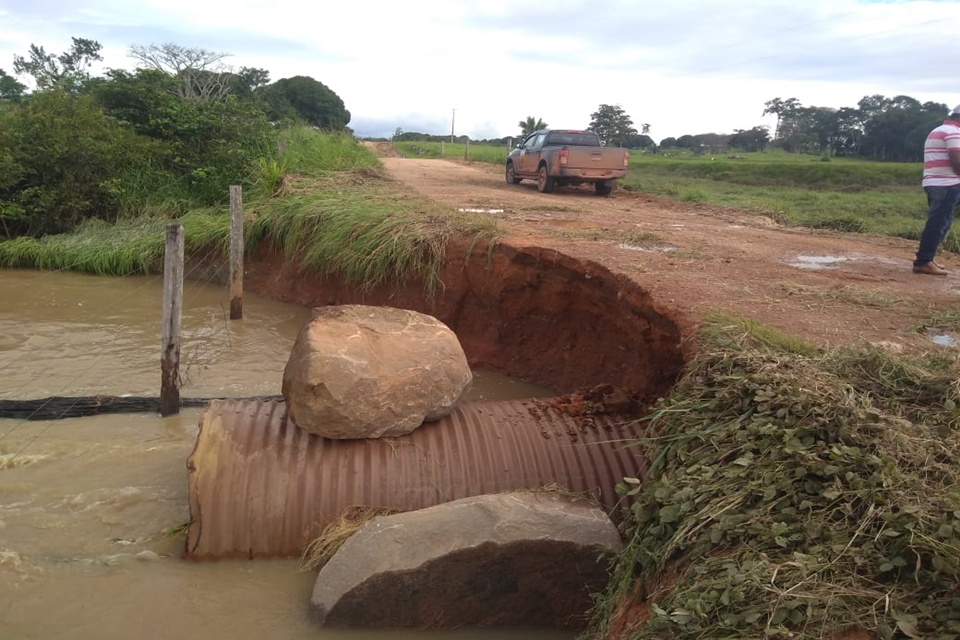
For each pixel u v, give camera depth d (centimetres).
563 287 886
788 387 438
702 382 505
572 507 497
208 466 524
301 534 516
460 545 448
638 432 593
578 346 880
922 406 447
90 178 1623
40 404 748
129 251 1416
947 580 297
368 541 460
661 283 756
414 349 579
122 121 1756
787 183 3466
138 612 461
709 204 1809
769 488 376
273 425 565
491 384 918
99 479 618
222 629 450
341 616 449
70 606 464
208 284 1363
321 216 1202
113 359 949
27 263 1470
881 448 378
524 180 2345
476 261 978
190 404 781
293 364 560
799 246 1135
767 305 704
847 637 292
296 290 1231
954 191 887
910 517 328
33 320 1117
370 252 1077
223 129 1830
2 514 561
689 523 383
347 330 578
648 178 3064
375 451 553
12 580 486
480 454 561
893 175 3381
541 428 594
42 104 1658
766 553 342
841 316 684
